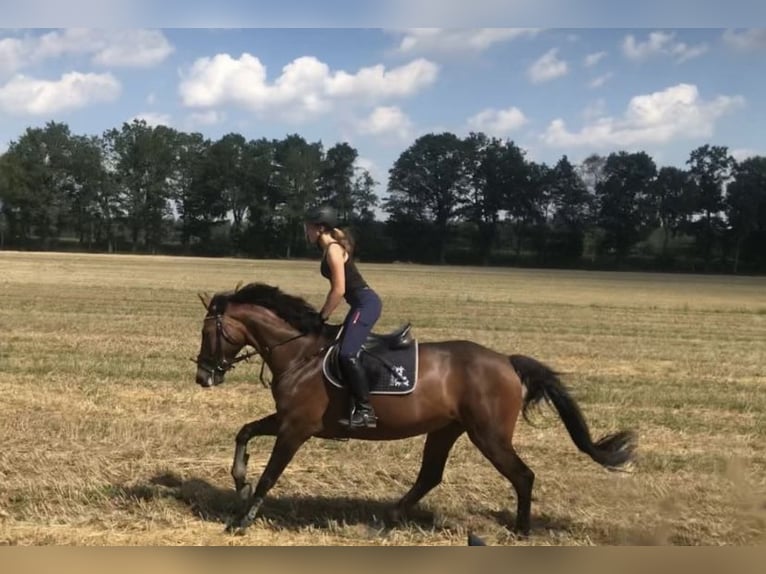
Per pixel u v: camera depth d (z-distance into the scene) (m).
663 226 97.00
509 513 7.07
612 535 6.56
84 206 92.25
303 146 98.56
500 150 98.62
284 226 93.75
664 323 26.28
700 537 6.50
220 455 8.54
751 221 88.62
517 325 23.58
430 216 100.12
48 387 11.80
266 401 11.23
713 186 91.12
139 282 37.88
